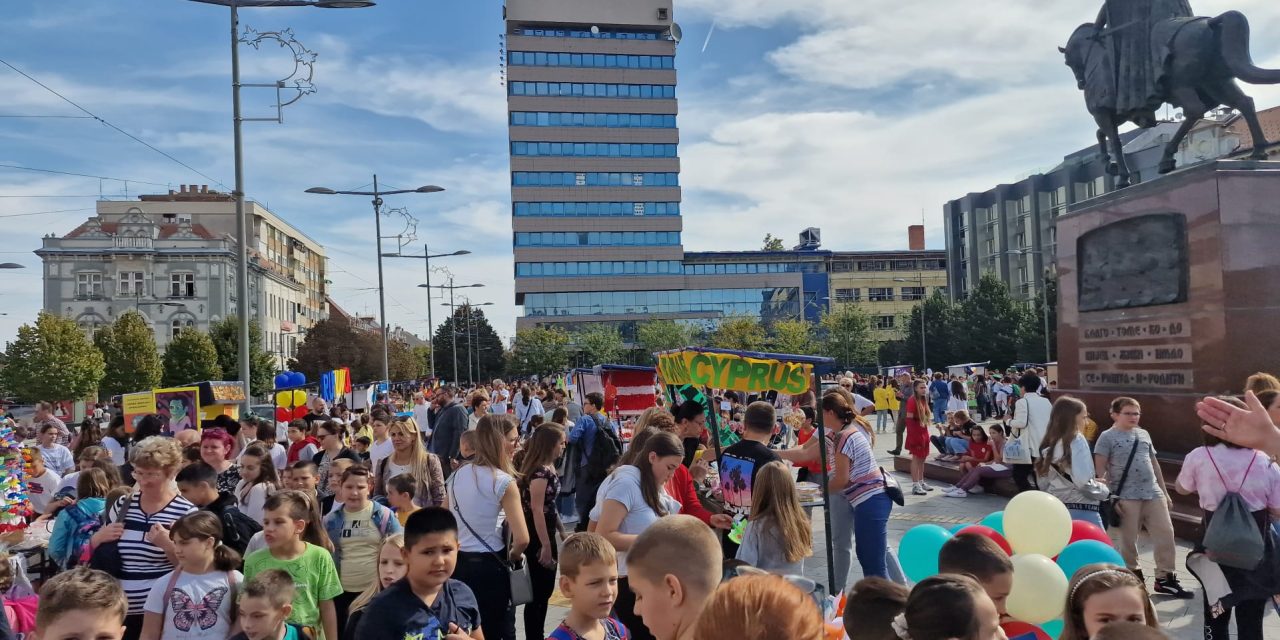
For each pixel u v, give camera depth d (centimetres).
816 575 828
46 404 1498
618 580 504
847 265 10912
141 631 472
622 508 511
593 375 1747
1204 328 1012
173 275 7025
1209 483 516
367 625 375
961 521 1082
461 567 539
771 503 521
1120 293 1149
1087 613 327
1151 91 1149
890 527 1058
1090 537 522
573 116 10300
